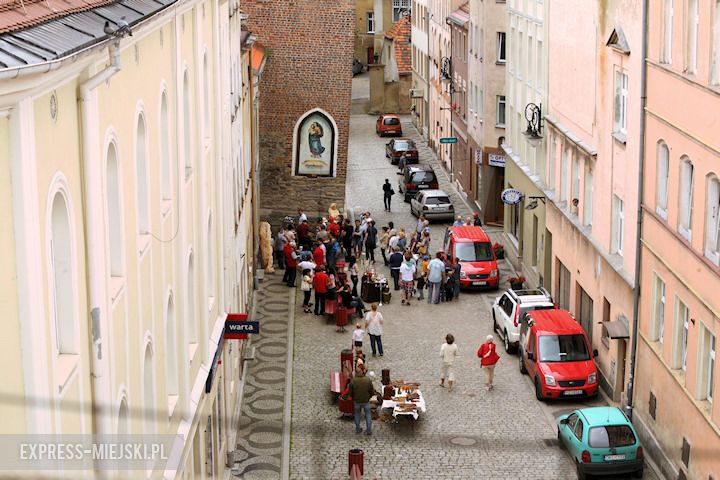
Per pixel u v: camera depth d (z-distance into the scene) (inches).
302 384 1208.2
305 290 1493.6
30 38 351.9
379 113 3326.8
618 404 1140.5
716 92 855.7
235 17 1215.6
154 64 595.5
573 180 1364.4
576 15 1339.8
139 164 570.9
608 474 942.4
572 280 1354.6
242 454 1016.9
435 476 961.5
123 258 500.7
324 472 973.2
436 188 2252.7
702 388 893.8
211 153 901.8
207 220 844.0
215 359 853.2
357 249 1807.3
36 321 355.9
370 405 1095.0
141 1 543.2
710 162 873.5
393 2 3838.6
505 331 1322.6
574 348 1166.3
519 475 960.3
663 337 994.7
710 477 866.1
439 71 2659.9
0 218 334.0
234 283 1115.3
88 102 420.5
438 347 1341.0
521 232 1696.6
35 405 355.9
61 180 390.9
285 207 1872.5
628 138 1111.6
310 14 1809.8
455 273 1555.1
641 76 1046.4
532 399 1159.0
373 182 2443.4
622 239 1145.4
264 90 1830.7
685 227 950.4
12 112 339.9
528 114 1660.9
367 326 1302.9
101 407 442.3
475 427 1080.2
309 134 1847.9
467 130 2228.1
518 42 1749.5
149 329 575.5
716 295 851.4
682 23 941.8
